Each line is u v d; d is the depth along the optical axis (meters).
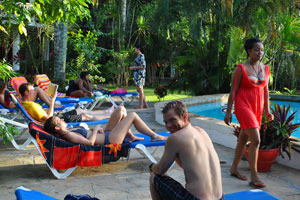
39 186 3.95
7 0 4.46
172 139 2.33
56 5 4.91
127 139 4.74
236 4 13.09
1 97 6.93
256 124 3.92
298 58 14.10
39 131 4.03
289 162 4.78
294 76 14.54
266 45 14.44
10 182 4.05
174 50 16.34
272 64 16.55
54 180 4.16
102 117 6.05
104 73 18.20
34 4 4.59
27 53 16.75
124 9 18.30
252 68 4.06
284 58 14.35
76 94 9.29
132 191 3.83
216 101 11.61
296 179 4.25
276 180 4.21
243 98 4.05
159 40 17.03
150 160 4.58
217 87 12.95
